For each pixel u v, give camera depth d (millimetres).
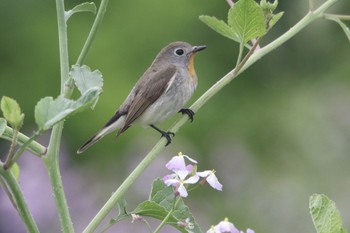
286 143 15719
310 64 17453
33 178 12625
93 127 15625
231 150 15281
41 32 16906
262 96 17172
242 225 14102
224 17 17125
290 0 16922
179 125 5398
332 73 17078
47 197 12609
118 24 16844
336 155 15047
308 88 17062
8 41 16891
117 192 4656
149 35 16844
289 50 17422
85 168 14891
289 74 17469
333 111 15648
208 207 14242
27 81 16797
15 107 4051
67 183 13922
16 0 17062
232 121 16641
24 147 4070
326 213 4176
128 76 16375
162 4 16922
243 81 17266
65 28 5047
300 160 15234
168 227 11875
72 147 15508
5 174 4125
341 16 5410
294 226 14117
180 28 16922
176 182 4531
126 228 12008
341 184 14617
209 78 16844
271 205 14289
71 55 16500
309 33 17172
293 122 15898
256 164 15203
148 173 13031
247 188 14672
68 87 4898
